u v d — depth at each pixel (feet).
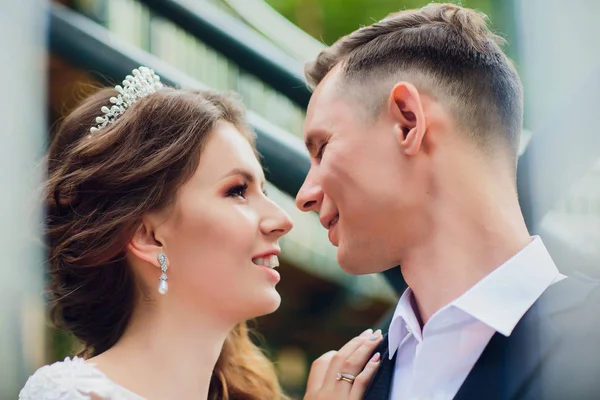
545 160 8.11
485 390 5.90
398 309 6.84
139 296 7.43
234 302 7.22
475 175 6.48
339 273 19.85
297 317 19.94
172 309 7.30
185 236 7.21
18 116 10.57
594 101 7.83
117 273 7.50
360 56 6.86
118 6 16.56
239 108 7.70
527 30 11.34
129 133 7.38
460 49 6.64
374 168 6.63
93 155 7.42
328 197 6.96
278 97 18.04
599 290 5.92
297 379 19.40
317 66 7.31
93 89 11.98
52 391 6.80
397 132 6.55
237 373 9.06
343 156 6.73
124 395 6.97
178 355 7.24
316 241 19.86
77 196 7.53
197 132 7.26
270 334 19.83
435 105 6.56
